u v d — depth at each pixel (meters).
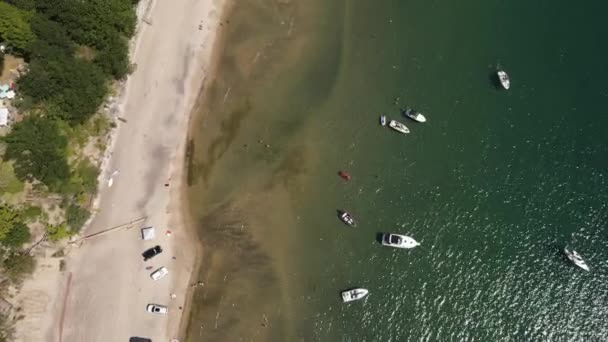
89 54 58.53
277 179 60.28
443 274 58.62
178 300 56.47
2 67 55.12
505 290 58.44
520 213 60.72
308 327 56.50
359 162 61.44
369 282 57.97
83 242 55.66
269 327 56.16
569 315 57.84
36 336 52.62
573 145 63.19
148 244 57.00
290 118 62.22
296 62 64.19
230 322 56.12
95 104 56.19
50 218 54.16
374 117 62.94
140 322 55.06
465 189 61.31
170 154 59.84
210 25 64.44
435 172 61.66
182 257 57.56
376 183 60.94
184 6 64.31
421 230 59.72
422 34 66.69
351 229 59.28
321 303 57.06
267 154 60.91
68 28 56.31
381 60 65.19
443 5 68.12
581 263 58.44
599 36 67.81
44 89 53.34
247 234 58.56
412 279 58.34
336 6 66.81
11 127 53.91
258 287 57.09
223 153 60.69
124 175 58.22
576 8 68.69
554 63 66.38
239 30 64.88
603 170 62.38
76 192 55.22
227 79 63.09
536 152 62.81
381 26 66.62
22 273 52.28
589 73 66.19
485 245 59.66
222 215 58.97
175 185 59.28
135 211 57.56
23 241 52.03
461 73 65.31
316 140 61.72
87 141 56.94
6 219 51.28
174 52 62.69
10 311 51.56
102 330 54.22
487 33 67.19
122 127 59.22
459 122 63.47
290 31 65.25
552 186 61.72
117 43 58.12
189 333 55.84
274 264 57.84
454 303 57.94
